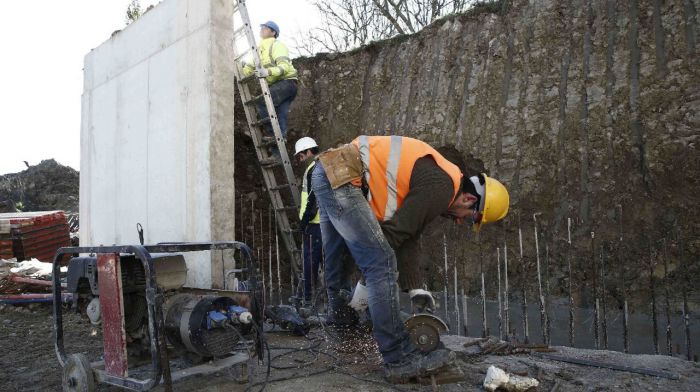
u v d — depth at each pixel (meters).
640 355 3.26
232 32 4.70
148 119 5.29
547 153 5.57
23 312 5.46
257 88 6.86
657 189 4.84
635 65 5.24
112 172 5.91
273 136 5.87
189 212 4.67
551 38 5.91
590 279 5.04
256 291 2.90
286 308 4.19
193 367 2.68
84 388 2.64
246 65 5.89
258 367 3.20
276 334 4.12
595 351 3.38
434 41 7.02
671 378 2.81
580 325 4.71
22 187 22.80
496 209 2.91
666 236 4.40
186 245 2.74
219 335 2.65
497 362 3.19
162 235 5.02
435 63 6.87
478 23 6.66
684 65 4.93
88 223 6.42
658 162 4.84
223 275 4.50
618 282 4.86
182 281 2.99
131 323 2.83
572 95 5.57
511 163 5.79
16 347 4.07
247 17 5.56
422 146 2.79
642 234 4.84
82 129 6.59
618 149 5.14
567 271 5.21
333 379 2.93
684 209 4.66
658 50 5.13
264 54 6.03
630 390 2.65
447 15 7.02
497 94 6.13
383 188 2.74
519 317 5.07
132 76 5.58
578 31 5.73
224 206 4.54
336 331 3.62
